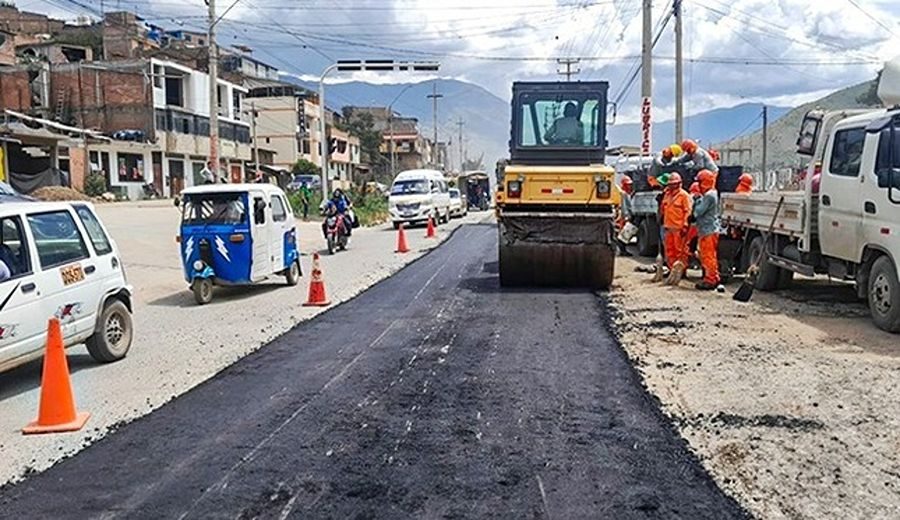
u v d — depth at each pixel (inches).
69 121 2028.8
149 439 246.1
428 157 4690.0
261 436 246.4
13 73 1860.2
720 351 350.6
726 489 200.5
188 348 388.2
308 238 1096.8
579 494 198.8
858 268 418.9
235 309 515.2
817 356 338.6
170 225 1097.4
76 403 291.6
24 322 306.0
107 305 359.6
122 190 1942.7
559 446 233.0
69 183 1631.4
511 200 538.0
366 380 311.7
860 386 290.4
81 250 349.1
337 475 213.6
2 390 317.1
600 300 502.6
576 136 593.6
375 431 249.1
